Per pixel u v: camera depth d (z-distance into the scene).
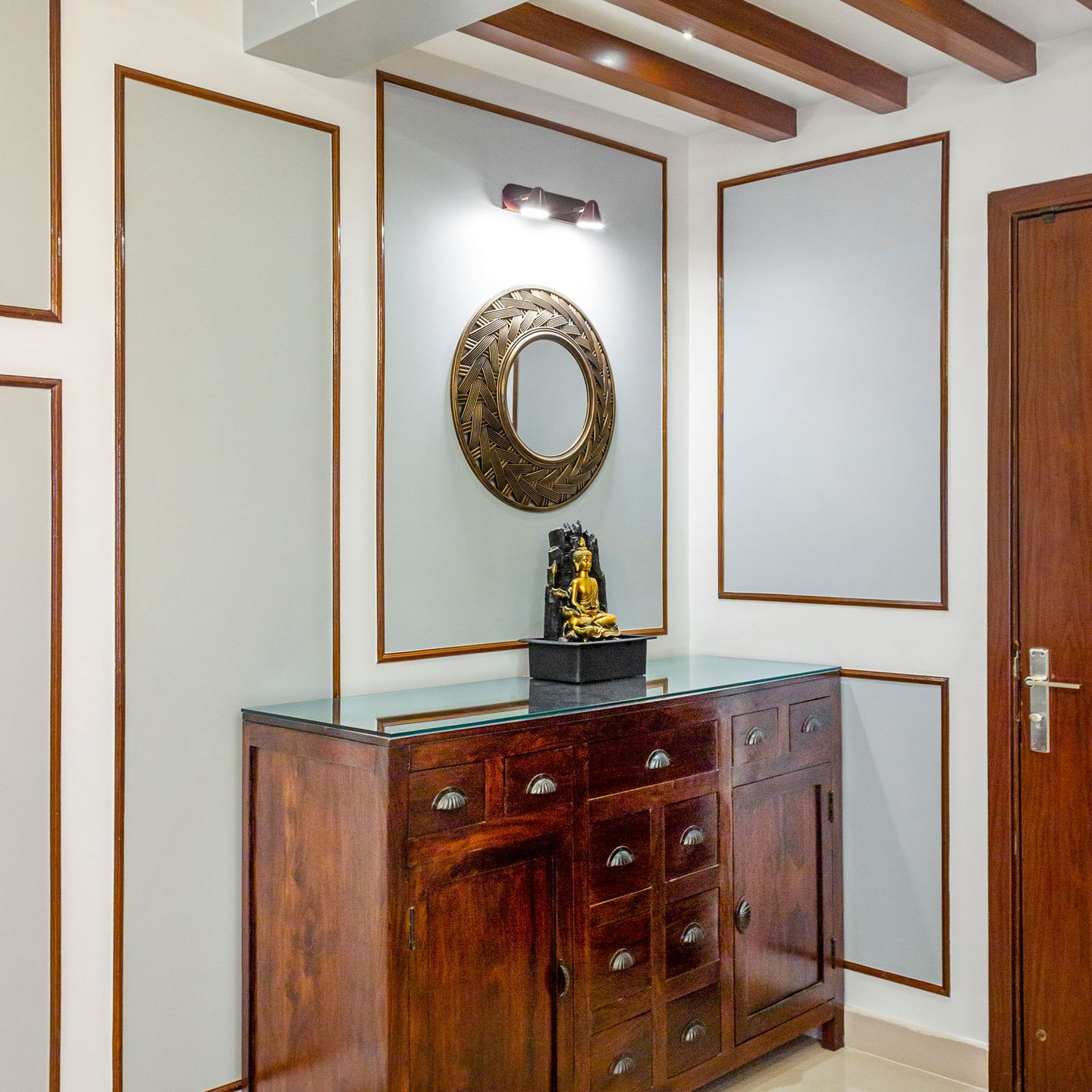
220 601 2.46
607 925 2.56
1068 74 2.84
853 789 3.26
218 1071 2.46
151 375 2.34
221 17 2.46
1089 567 2.83
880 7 2.48
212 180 2.44
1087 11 2.71
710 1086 2.98
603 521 3.37
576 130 3.25
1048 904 2.89
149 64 2.34
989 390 2.98
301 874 2.34
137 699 2.33
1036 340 2.91
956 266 3.05
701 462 3.62
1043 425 2.90
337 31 2.37
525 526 3.14
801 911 3.12
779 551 3.45
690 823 2.77
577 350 3.23
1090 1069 2.82
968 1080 3.01
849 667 3.29
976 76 3.00
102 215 2.28
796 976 3.10
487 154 3.01
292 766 2.37
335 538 2.67
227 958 2.47
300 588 2.61
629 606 3.45
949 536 3.07
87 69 2.25
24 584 2.17
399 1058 2.14
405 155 2.82
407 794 2.16
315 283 2.63
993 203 2.96
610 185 3.37
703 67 3.06
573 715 2.48
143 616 2.34
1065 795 2.87
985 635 3.01
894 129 3.16
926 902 3.11
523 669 3.12
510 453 3.05
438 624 2.91
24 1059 2.16
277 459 2.56
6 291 2.14
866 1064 3.14
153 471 2.35
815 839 3.18
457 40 2.81
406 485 2.83
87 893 2.26
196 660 2.42
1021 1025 2.94
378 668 2.77
